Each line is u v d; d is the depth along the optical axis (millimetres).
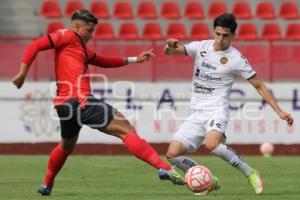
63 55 26469
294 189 31641
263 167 43875
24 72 25859
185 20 74250
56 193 29469
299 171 41312
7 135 58094
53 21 74562
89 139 57688
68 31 26516
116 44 61219
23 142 58062
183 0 76688
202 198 26938
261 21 74188
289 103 58531
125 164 45031
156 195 28484
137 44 61219
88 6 75625
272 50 61062
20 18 74750
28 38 61625
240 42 62250
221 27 27422
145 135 58312
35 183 33844
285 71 60781
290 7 74750
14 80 25938
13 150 57125
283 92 58562
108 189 31359
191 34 70625
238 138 58094
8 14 74875
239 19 73875
